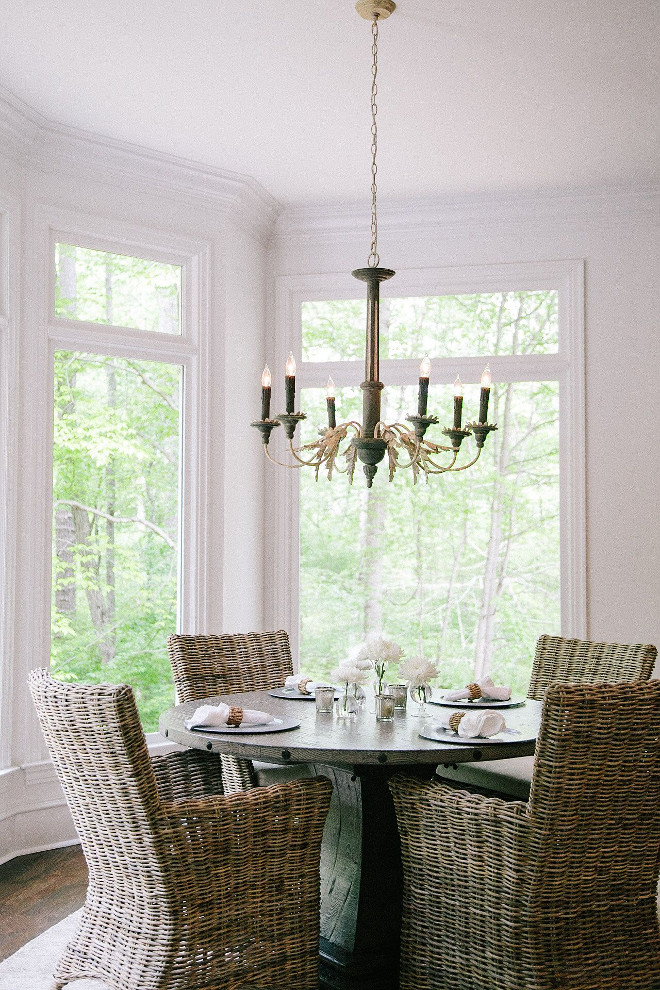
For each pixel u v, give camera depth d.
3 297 4.30
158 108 4.24
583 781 2.48
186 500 5.04
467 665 5.42
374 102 3.86
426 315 5.56
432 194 5.34
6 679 4.23
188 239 5.03
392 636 5.52
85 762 2.51
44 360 4.46
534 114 4.28
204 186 5.02
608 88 4.01
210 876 2.53
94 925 2.70
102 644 4.70
